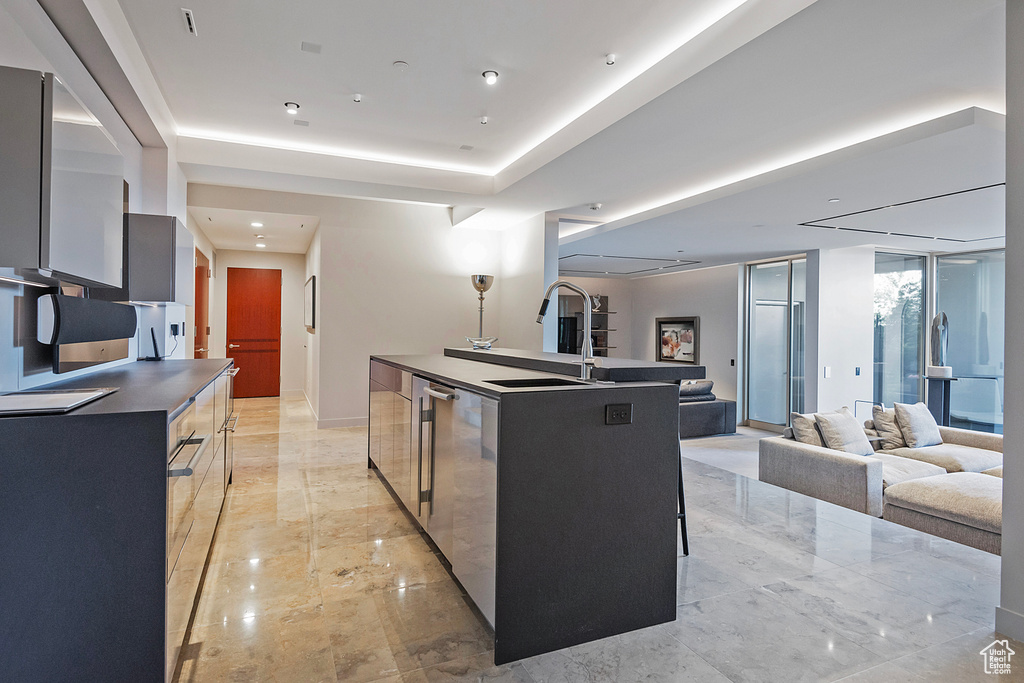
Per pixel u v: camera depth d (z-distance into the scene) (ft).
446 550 8.00
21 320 6.51
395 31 9.32
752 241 20.98
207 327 23.34
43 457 4.46
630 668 5.95
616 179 14.97
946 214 16.03
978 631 6.75
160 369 9.85
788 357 25.13
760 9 7.39
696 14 8.52
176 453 5.21
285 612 7.09
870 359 23.24
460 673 5.84
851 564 8.75
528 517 6.18
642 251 23.86
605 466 6.61
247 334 28.81
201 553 7.27
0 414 4.43
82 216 5.85
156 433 4.69
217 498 9.23
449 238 22.53
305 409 24.97
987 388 21.72
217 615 6.98
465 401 7.25
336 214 20.76
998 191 13.52
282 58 10.37
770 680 5.74
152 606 4.69
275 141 14.83
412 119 13.20
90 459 4.55
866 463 12.00
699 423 23.52
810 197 14.30
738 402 27.30
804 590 7.84
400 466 10.81
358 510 11.11
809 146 12.00
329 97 12.09
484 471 6.53
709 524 10.61
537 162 14.20
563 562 6.38
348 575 8.18
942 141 10.12
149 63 10.64
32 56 6.86
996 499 10.48
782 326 25.50
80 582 4.54
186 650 6.19
